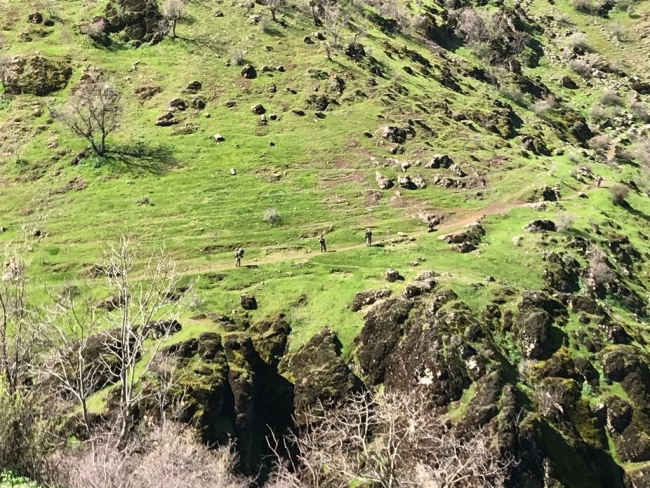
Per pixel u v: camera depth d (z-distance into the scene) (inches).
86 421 1050.7
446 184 3213.6
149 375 1712.6
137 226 2842.0
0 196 3051.2
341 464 1179.9
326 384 1945.1
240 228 2849.4
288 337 2194.9
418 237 2775.6
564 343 2026.3
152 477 976.3
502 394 1763.0
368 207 3024.1
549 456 1646.2
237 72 4015.8
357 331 2150.6
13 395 892.0
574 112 5019.7
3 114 3565.5
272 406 1988.2
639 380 1920.5
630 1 7244.1
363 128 3619.6
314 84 3954.2
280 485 1282.0
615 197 3368.6
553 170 3585.1
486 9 6707.7
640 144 4532.5
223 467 1342.3
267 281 2461.9
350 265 2546.8
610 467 1764.3
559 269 2500.0
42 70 3818.9
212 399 1755.7
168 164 3248.0
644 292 2645.2
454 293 2146.9
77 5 4522.6
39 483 796.6
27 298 2321.6
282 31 4562.0
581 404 1870.1
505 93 5027.1
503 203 3100.4
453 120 3976.4
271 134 3518.7
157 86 3846.0
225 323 2138.3
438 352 1879.9
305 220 2915.8
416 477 1187.9
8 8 4409.5
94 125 3462.1
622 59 6299.2
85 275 2498.8
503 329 2062.0
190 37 4333.2
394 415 1148.5
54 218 2901.1
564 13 7116.1
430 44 5472.4
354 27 5073.8
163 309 2100.1
